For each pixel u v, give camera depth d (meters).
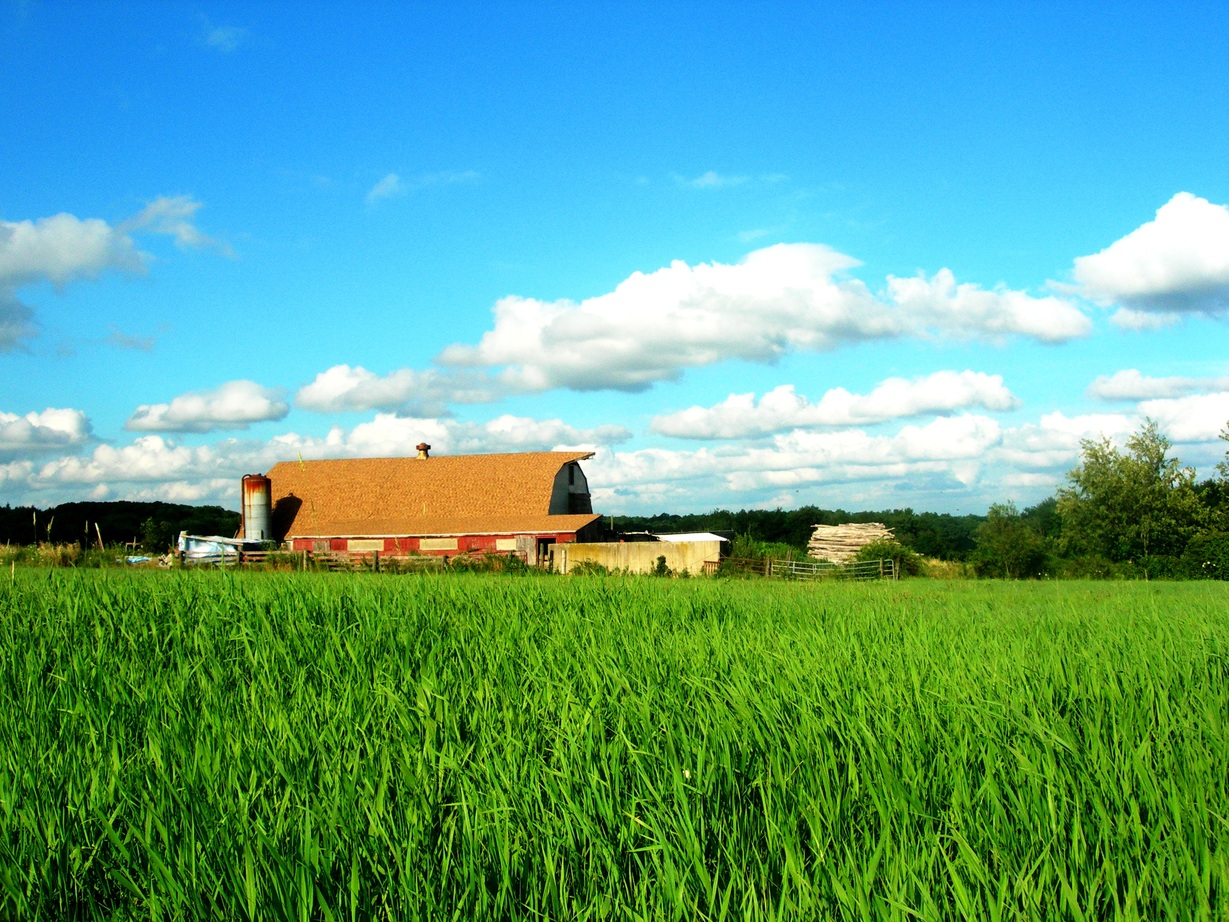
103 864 3.43
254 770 4.29
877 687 6.07
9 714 5.51
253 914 3.06
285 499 54.69
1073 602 17.17
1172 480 61.62
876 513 88.94
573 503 57.97
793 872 3.20
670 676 6.57
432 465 56.75
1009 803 3.97
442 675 6.70
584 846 3.60
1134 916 2.94
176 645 7.64
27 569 16.33
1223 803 3.89
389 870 3.26
